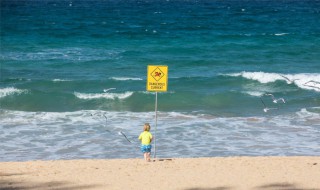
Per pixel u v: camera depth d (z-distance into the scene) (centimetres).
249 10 14162
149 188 1541
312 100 3500
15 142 2477
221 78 4128
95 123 2828
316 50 5784
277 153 2339
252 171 1767
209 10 14175
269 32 7850
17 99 3419
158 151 2344
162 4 18700
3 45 5938
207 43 6319
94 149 2389
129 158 2219
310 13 12975
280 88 3909
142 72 4497
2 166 1911
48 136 2577
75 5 17250
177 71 4591
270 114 3119
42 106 3331
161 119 2939
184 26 8694
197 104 3391
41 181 1633
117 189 1534
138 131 2677
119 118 2952
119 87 3925
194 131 2677
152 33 7450
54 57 5106
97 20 10050
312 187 1553
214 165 1880
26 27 8188
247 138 2573
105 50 5662
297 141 2531
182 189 1530
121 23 9312
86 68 4622
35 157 2262
